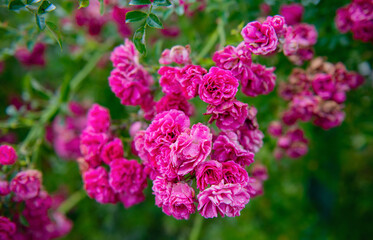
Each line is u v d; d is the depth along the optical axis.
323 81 0.56
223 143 0.44
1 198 0.52
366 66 0.67
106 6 0.58
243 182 0.42
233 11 0.62
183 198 0.42
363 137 0.79
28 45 0.61
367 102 0.69
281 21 0.44
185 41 0.68
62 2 0.65
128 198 0.51
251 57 0.47
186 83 0.44
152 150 0.43
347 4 0.60
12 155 0.52
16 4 0.46
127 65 0.49
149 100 0.50
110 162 0.50
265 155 0.74
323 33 0.63
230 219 0.96
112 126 0.54
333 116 0.56
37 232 0.55
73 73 0.77
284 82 0.61
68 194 0.88
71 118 0.81
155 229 1.16
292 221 0.88
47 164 0.75
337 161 0.81
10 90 0.88
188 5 0.58
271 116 0.70
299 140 0.62
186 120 0.44
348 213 0.90
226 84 0.43
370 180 0.95
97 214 0.97
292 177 0.90
